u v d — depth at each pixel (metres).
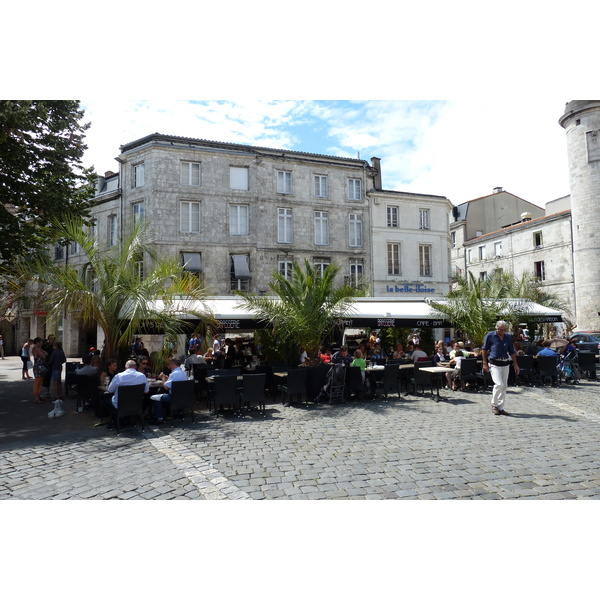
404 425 8.11
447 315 14.78
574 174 30.08
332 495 4.86
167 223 25.38
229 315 11.75
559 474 5.42
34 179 14.51
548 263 35.03
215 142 27.00
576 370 12.72
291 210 28.31
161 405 8.52
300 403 10.48
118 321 10.24
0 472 5.73
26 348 16.53
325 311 11.62
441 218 32.25
